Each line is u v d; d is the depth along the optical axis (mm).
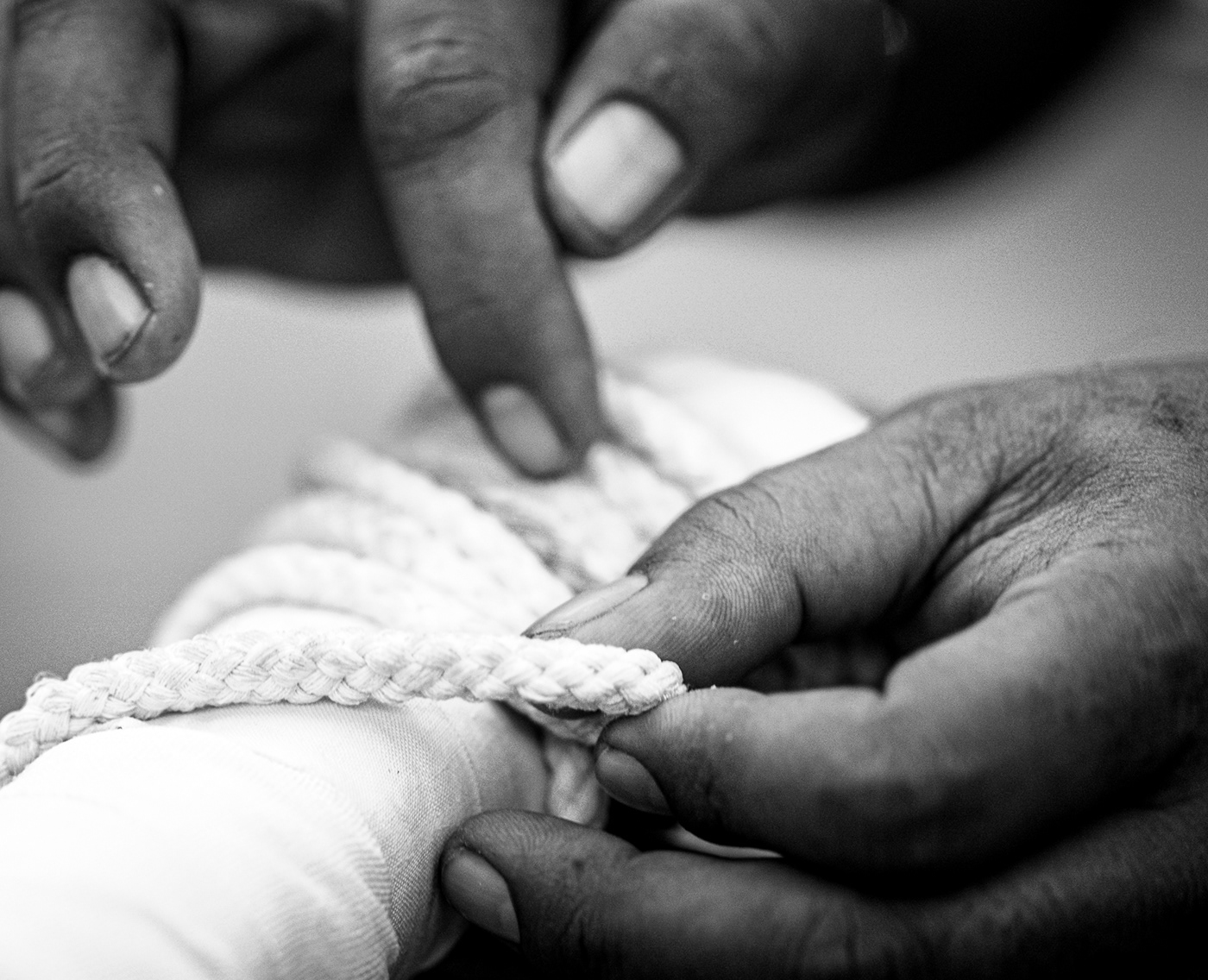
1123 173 529
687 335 468
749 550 241
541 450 273
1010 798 220
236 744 227
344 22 289
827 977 221
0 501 428
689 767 226
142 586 386
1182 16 543
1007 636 225
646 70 280
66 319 277
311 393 458
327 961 219
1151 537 235
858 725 220
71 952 206
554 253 277
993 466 251
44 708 233
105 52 271
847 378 448
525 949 232
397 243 283
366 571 255
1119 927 224
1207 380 258
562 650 229
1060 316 465
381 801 229
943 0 395
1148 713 225
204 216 311
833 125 329
